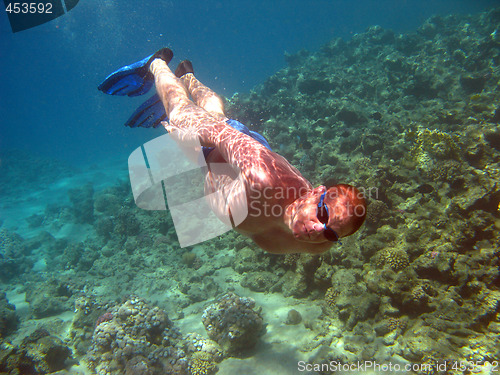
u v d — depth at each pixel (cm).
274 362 570
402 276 566
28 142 7312
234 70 9081
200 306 793
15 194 2502
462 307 515
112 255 1218
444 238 607
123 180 2070
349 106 1332
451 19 2403
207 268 915
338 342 571
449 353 466
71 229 1558
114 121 8444
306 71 2133
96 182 2391
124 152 3919
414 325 538
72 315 912
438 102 1352
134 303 708
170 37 11625
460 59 1639
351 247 680
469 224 582
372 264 630
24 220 1855
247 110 1565
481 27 1966
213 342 649
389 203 743
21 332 872
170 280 946
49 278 1083
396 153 948
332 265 686
